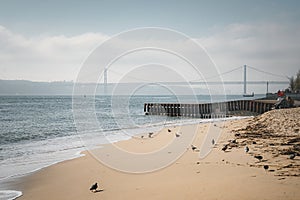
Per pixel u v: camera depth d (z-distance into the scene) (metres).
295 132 12.05
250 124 15.17
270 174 5.77
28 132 19.47
